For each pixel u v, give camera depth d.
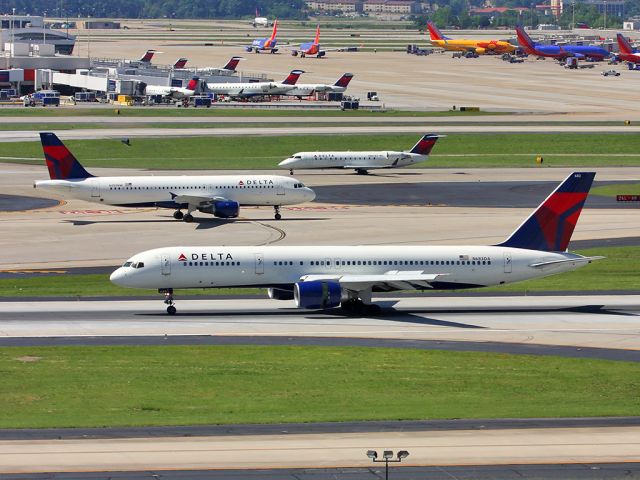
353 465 197.38
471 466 197.62
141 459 199.12
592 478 192.50
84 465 195.25
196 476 190.38
